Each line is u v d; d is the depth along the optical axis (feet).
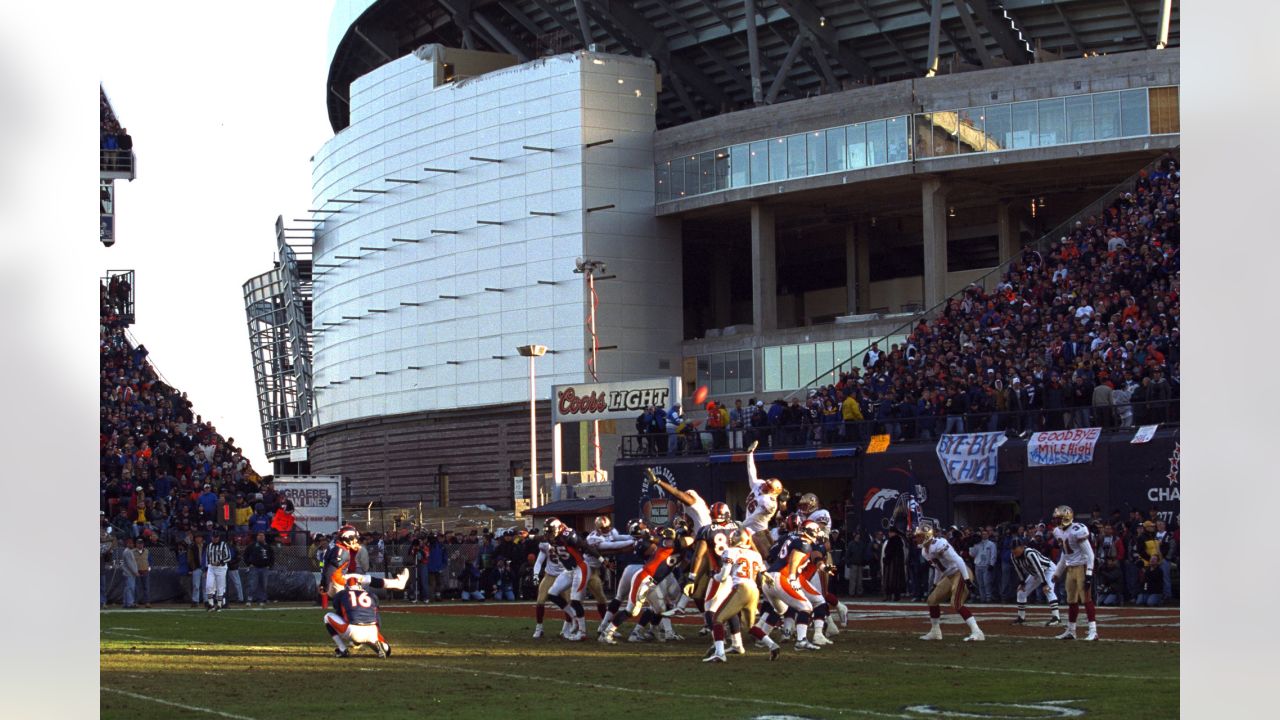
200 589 123.54
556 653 66.80
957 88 223.71
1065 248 174.19
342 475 322.55
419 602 140.15
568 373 264.31
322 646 73.10
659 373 265.13
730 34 271.49
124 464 154.61
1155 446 118.62
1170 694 46.01
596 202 264.52
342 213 322.96
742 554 61.41
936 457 135.13
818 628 68.95
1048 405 129.90
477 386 279.69
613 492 164.66
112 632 85.92
